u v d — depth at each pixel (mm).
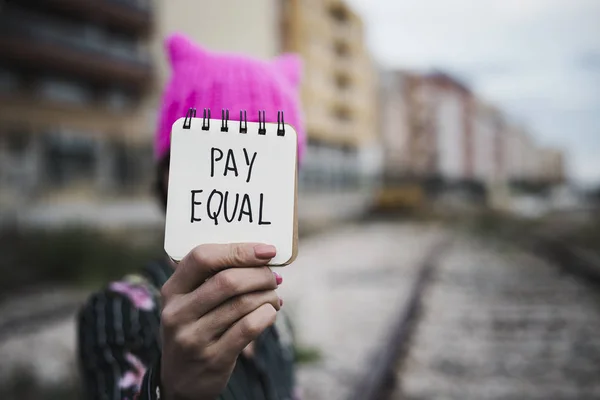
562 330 5152
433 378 3922
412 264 10156
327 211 30078
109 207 19453
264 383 1103
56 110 20828
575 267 8930
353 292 7387
